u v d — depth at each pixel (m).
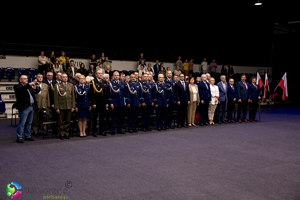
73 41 17.08
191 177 4.36
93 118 7.71
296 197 3.64
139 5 18.36
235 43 21.44
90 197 3.60
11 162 5.13
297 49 22.11
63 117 7.31
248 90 10.57
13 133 8.16
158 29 19.23
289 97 21.64
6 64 13.43
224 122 10.34
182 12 19.30
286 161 5.31
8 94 12.48
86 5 17.02
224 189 3.88
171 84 9.00
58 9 16.42
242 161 5.28
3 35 15.29
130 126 8.38
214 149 6.19
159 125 8.73
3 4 15.11
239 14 19.89
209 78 10.00
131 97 8.29
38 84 6.94
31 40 15.96
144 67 14.70
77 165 4.96
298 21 20.70
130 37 18.61
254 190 3.86
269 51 22.64
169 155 5.66
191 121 9.55
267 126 9.53
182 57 19.97
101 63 12.84
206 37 20.50
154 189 3.87
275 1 17.61
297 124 10.05
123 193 3.73
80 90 7.51
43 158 5.41
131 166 4.91
